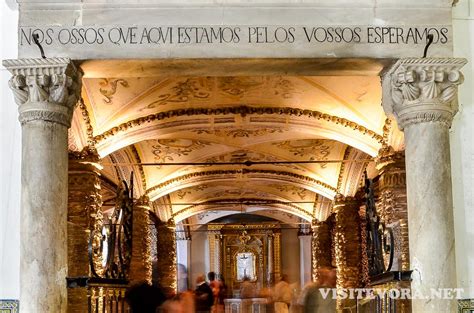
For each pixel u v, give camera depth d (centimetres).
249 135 1922
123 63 888
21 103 868
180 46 877
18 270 878
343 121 1638
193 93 1552
